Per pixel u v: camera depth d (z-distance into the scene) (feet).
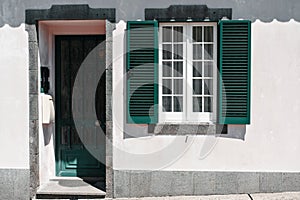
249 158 22.38
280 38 22.03
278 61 22.07
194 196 22.52
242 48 21.63
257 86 22.15
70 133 25.77
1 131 23.00
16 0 22.65
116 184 22.76
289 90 22.09
